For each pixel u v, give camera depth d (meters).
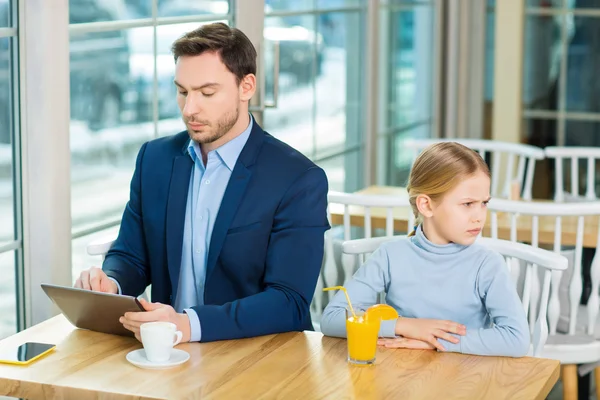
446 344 2.16
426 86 5.93
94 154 3.23
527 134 5.89
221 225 2.36
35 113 2.92
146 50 3.43
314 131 4.59
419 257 2.35
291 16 4.30
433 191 2.28
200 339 2.18
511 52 5.75
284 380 1.97
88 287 2.34
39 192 2.96
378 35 5.10
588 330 3.17
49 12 2.88
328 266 3.34
